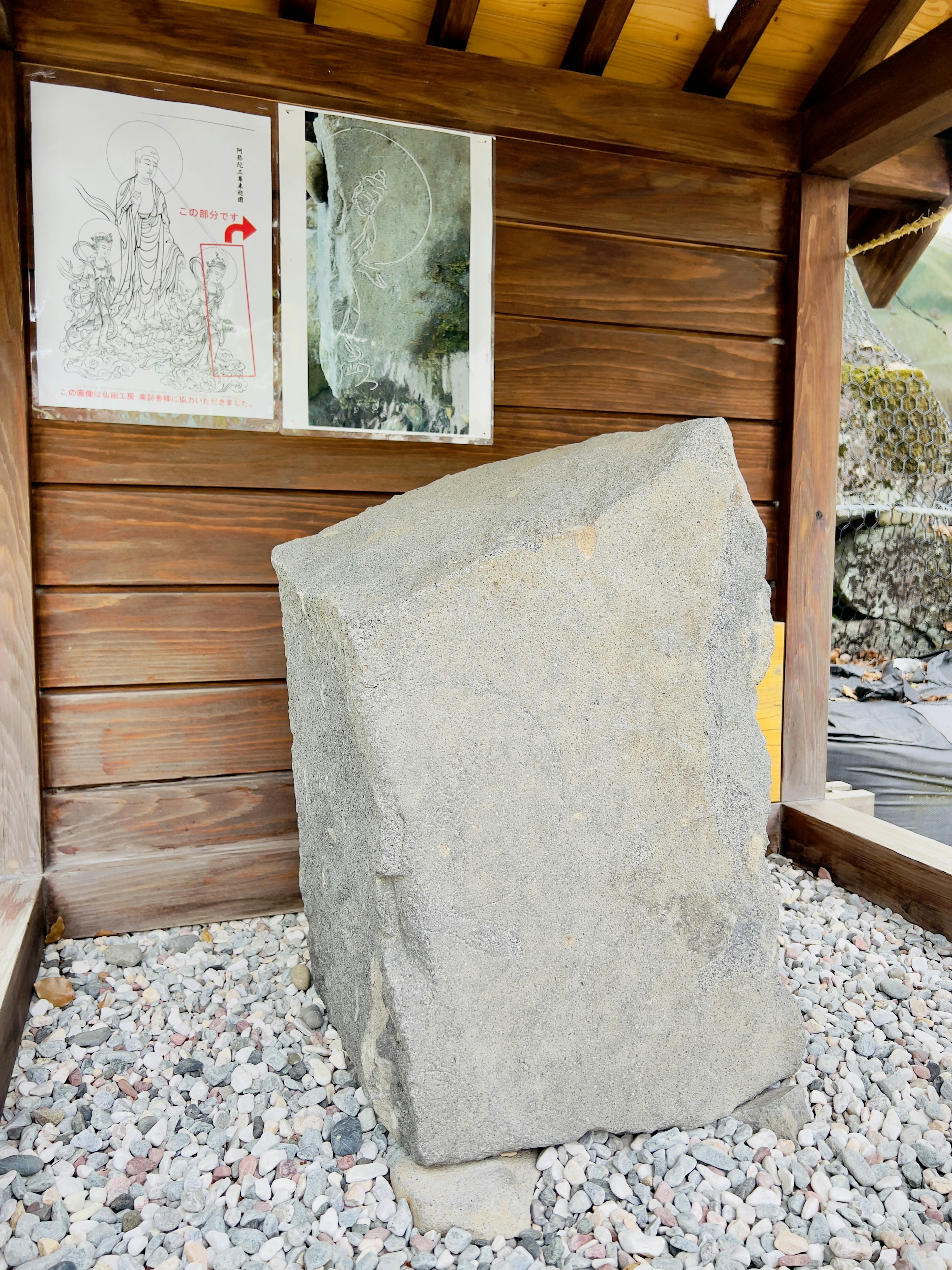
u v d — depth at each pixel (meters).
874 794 3.92
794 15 2.58
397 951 1.36
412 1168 1.40
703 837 1.51
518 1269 1.27
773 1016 1.59
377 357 2.42
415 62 2.35
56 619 2.24
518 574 1.36
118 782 2.31
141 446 2.26
